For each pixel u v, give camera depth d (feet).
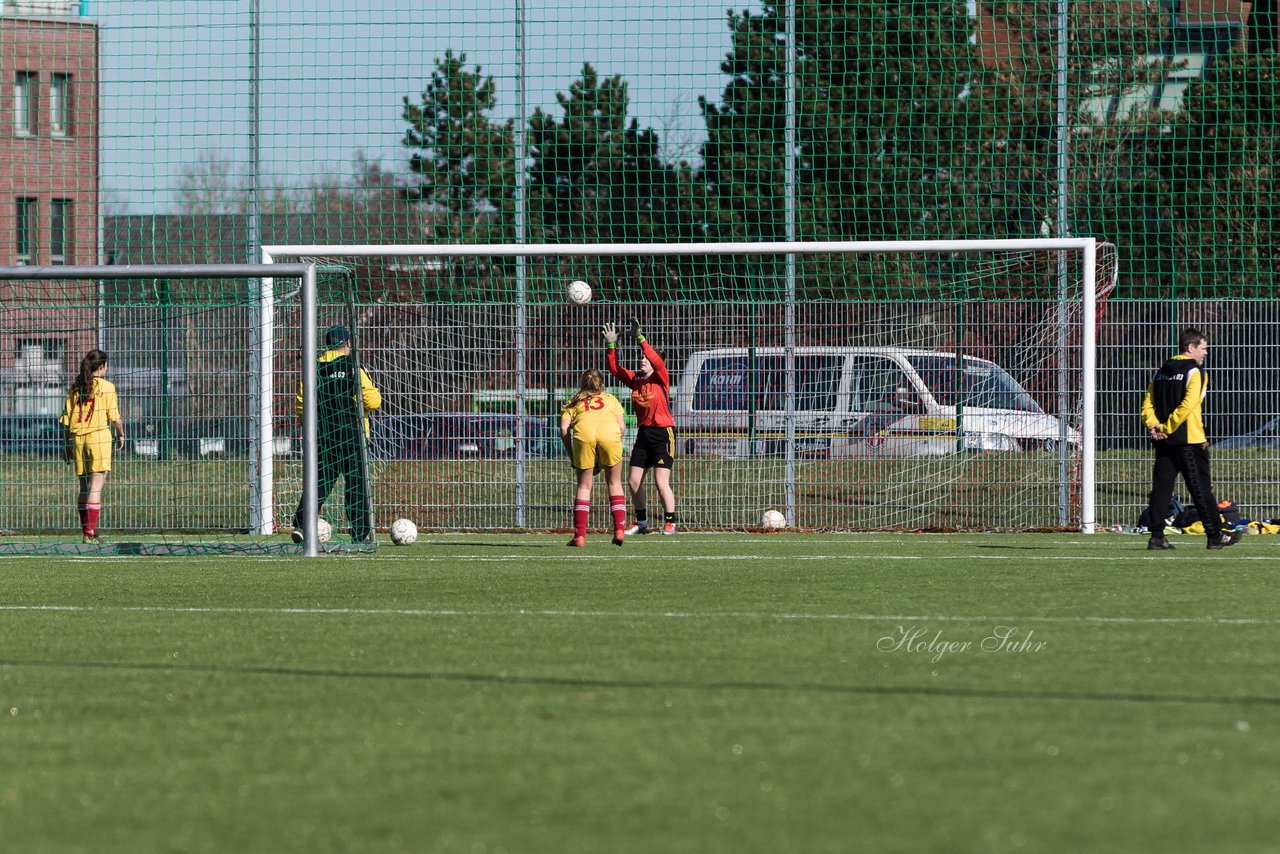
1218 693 76.13
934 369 204.13
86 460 184.75
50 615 111.14
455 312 207.00
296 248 204.44
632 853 49.83
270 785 59.21
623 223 246.06
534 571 142.72
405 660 88.38
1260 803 55.21
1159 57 265.13
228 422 195.21
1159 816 53.52
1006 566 145.28
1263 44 262.88
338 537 186.70
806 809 54.75
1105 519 206.69
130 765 62.85
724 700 74.90
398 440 206.90
